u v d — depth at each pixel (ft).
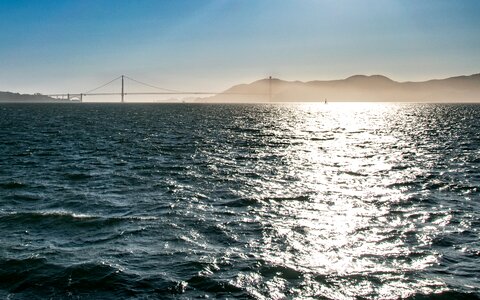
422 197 73.92
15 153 129.39
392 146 153.79
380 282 39.60
